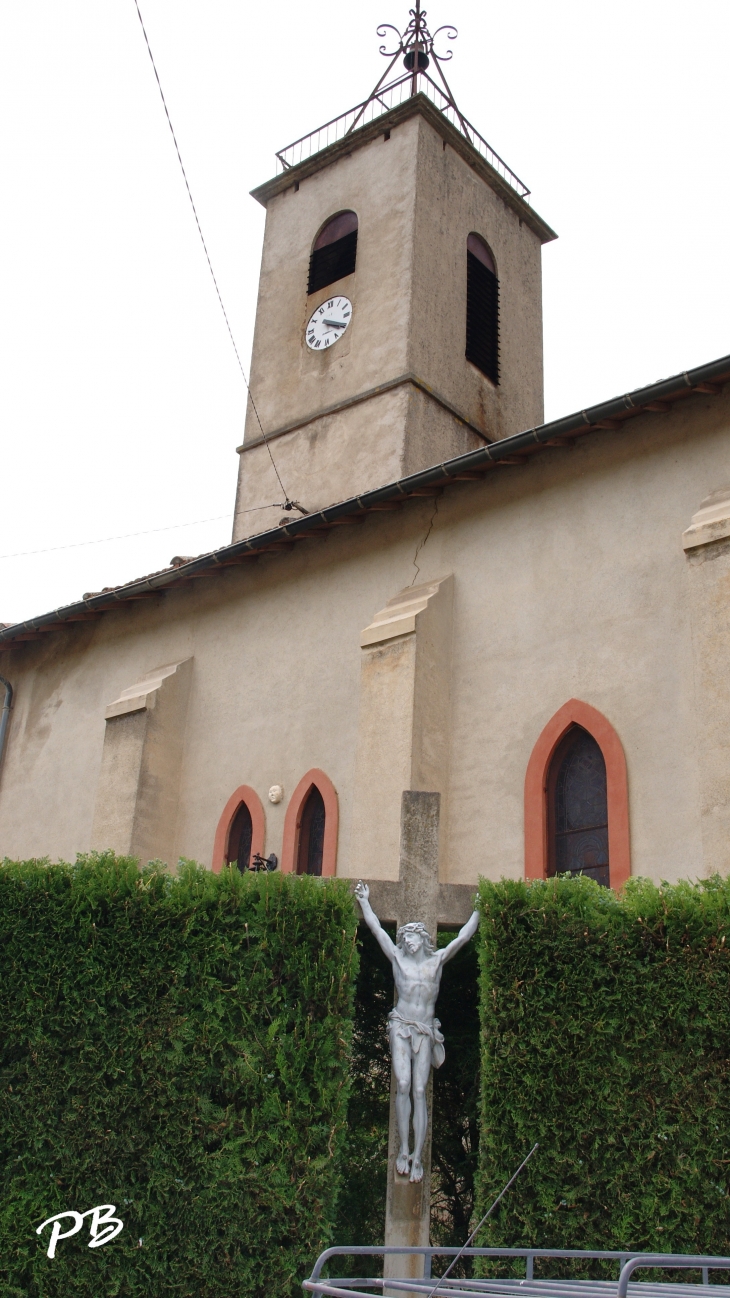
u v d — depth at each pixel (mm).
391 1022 7215
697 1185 6613
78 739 18797
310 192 24812
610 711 12141
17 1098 7059
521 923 7398
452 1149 8367
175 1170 6930
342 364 22125
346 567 15625
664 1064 6867
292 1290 6785
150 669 17984
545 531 13461
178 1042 7137
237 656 16766
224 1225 6844
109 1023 7219
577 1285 4488
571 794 12453
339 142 24172
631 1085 6898
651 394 12148
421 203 22375
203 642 17391
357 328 22156
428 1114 7066
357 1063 8531
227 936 7426
